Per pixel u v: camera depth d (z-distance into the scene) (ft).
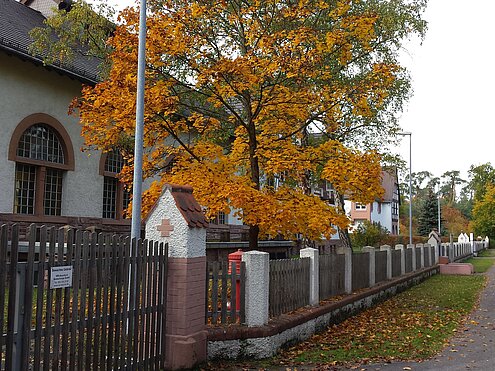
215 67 30.55
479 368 24.34
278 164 32.07
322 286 37.04
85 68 56.75
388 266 57.00
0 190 46.91
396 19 55.16
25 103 49.73
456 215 280.72
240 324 25.90
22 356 15.33
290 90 34.53
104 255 19.01
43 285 16.10
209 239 75.66
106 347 19.21
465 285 67.97
